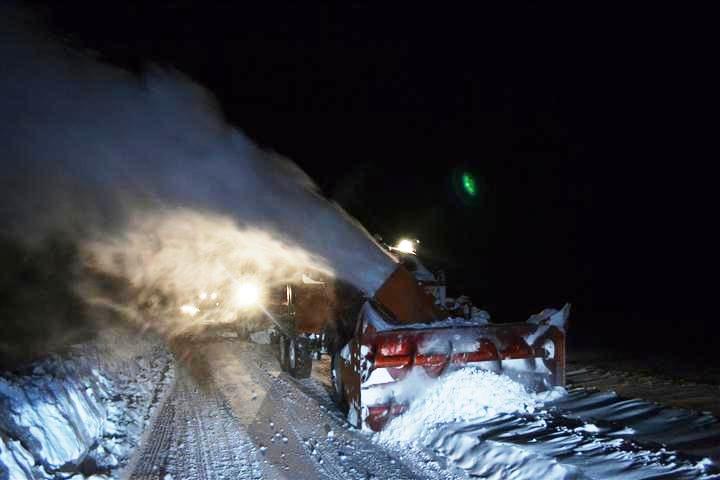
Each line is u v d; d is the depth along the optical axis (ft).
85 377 29.63
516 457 19.98
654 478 17.17
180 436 25.95
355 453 23.26
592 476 17.56
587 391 29.43
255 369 44.68
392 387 26.61
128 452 23.66
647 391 33.22
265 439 25.38
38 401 21.83
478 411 25.40
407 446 23.95
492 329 28.25
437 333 27.35
